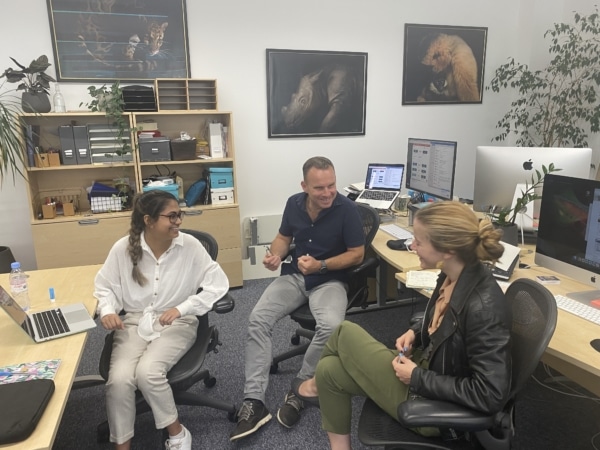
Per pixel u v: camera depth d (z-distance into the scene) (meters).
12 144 3.02
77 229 3.25
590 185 1.58
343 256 2.22
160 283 1.86
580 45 3.85
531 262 2.11
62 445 1.95
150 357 1.71
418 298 3.32
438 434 1.30
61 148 3.22
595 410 2.11
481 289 1.23
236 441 1.94
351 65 3.98
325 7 3.82
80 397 2.29
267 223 4.03
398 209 3.26
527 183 2.34
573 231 1.67
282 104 3.88
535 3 4.16
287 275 2.38
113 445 1.94
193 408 2.19
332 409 1.54
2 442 1.01
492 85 4.43
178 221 1.78
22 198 3.48
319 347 2.00
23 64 3.27
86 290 1.92
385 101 4.17
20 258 3.57
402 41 4.08
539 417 2.06
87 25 3.31
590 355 1.30
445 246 1.24
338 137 4.11
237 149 3.88
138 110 3.29
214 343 2.02
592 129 3.79
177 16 3.48
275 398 2.26
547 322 1.15
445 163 2.79
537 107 4.33
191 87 3.49
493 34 4.34
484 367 1.16
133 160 3.35
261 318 2.12
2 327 1.58
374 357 1.45
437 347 1.29
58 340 1.48
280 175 4.04
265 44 3.74
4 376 1.26
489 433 1.22
